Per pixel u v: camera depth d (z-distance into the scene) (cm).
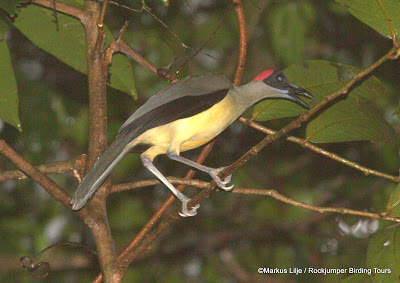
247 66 1347
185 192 1399
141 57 808
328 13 1309
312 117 750
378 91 784
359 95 782
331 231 1382
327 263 1362
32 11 801
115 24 1206
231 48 1337
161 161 1368
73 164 706
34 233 1245
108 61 689
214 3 1291
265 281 1393
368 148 1334
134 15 1184
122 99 1249
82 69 855
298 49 1157
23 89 1112
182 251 1395
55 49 841
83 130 1220
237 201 1437
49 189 607
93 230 641
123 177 1262
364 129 746
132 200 1360
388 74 1253
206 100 723
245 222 1429
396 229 635
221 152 1384
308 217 1394
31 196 1270
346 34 1331
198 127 725
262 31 1318
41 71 1258
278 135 604
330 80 790
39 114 1117
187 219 1433
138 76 1238
